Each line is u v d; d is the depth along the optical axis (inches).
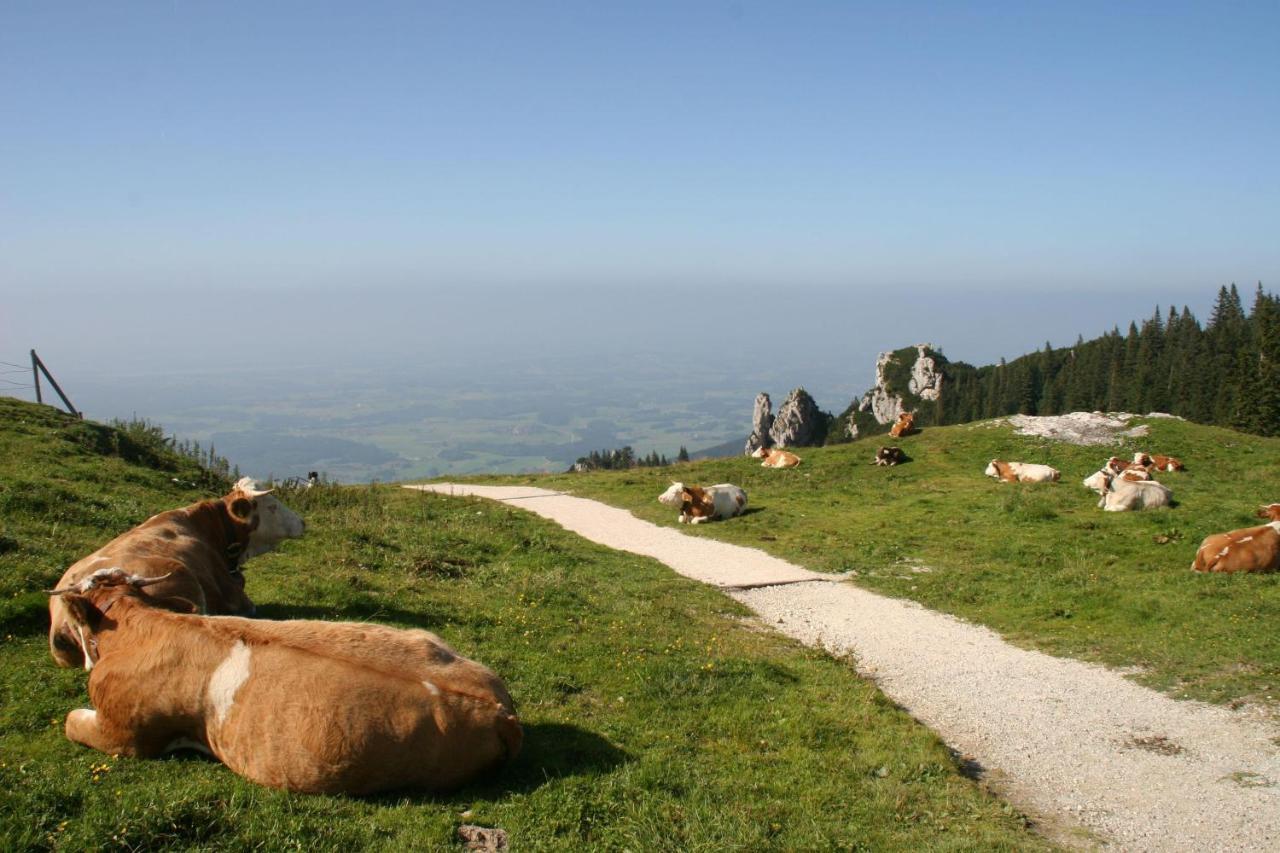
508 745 263.7
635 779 283.0
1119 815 317.1
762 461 1414.9
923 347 4685.0
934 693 462.6
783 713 381.4
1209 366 3417.8
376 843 223.9
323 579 496.1
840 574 761.0
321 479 1010.7
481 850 228.5
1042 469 1163.3
